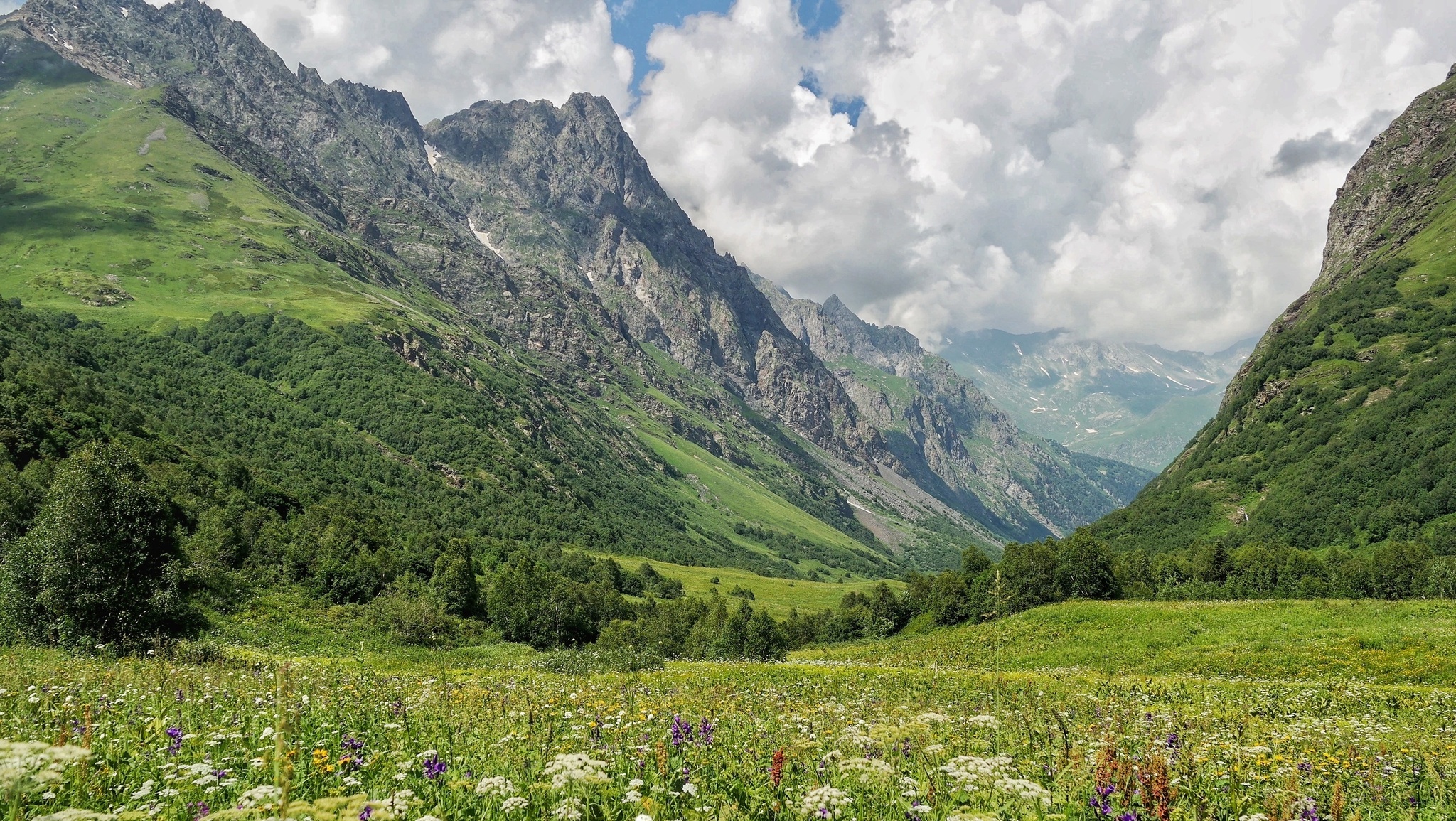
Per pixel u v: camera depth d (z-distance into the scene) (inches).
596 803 341.7
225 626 2463.1
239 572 3142.2
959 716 930.1
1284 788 452.1
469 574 3855.8
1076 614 3221.0
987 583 4028.1
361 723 591.2
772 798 362.6
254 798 284.0
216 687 794.2
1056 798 369.4
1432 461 7106.3
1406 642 2156.7
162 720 517.0
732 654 3558.1
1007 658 2815.0
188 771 343.9
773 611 7795.3
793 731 688.4
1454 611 2459.4
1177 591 4249.5
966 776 342.3
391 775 399.2
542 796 350.3
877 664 2928.2
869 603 5285.4
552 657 2615.7
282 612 2847.0
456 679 1553.9
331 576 3262.8
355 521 4862.2
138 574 1632.6
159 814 328.5
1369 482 7628.0
